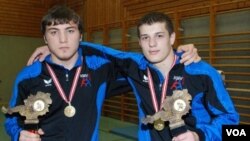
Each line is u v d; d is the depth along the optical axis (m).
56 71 1.94
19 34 9.65
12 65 9.57
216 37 5.04
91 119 1.88
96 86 1.95
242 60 4.67
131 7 6.91
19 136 1.71
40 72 1.93
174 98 1.61
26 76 1.91
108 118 7.33
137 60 1.95
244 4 4.60
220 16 4.99
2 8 9.27
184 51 1.86
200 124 1.71
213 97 1.69
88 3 8.41
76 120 1.86
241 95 4.68
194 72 1.75
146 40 1.75
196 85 1.74
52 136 1.83
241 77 4.68
